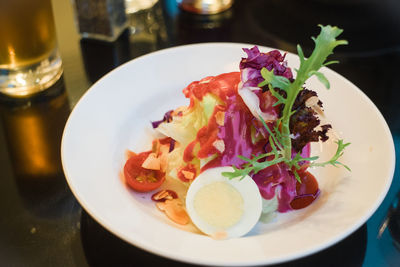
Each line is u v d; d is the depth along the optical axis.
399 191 0.36
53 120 0.42
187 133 0.35
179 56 0.42
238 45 0.43
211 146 0.32
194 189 0.32
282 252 0.27
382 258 0.31
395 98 0.45
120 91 0.39
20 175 0.37
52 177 0.37
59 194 0.35
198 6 0.57
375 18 0.56
